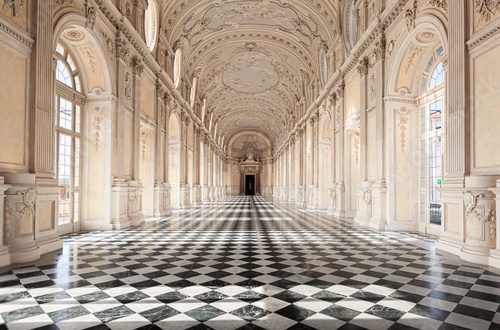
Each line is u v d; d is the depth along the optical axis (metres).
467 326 2.82
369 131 10.31
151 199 12.73
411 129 9.09
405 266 4.95
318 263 5.14
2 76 5.04
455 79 5.85
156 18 12.77
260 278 4.29
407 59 8.73
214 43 19.05
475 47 5.48
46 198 5.75
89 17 7.50
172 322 2.88
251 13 16.45
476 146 5.46
